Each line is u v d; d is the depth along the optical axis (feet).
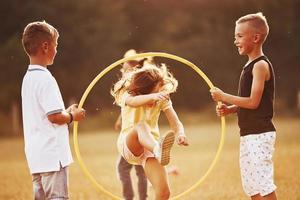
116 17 122.93
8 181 34.37
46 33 18.34
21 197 28.12
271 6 130.31
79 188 30.99
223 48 129.39
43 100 17.71
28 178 35.83
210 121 104.83
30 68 18.28
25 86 18.24
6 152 59.36
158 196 18.60
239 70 129.49
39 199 18.20
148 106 19.35
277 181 30.04
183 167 39.88
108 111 110.42
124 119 19.77
